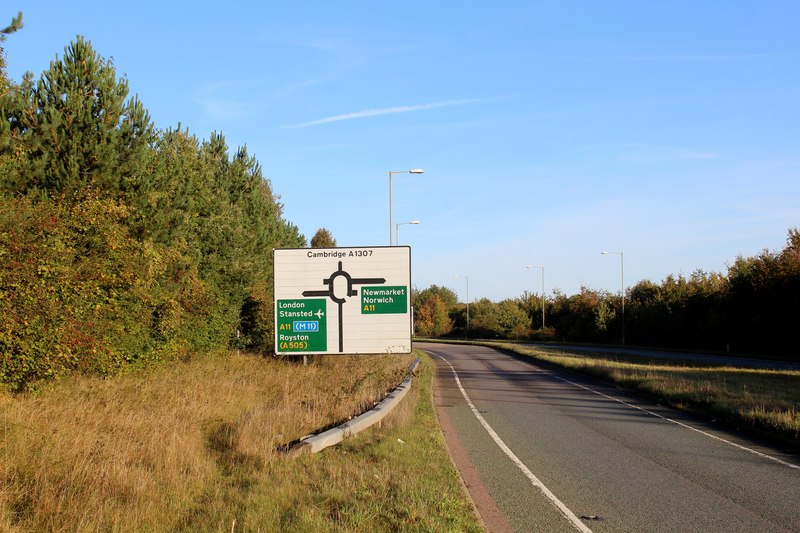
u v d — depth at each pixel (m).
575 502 7.70
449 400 19.53
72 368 15.09
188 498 6.59
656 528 6.68
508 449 11.24
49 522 5.53
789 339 47.00
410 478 7.78
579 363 34.16
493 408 17.52
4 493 5.92
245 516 5.98
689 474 9.34
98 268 15.94
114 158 18.55
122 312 17.45
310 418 11.19
